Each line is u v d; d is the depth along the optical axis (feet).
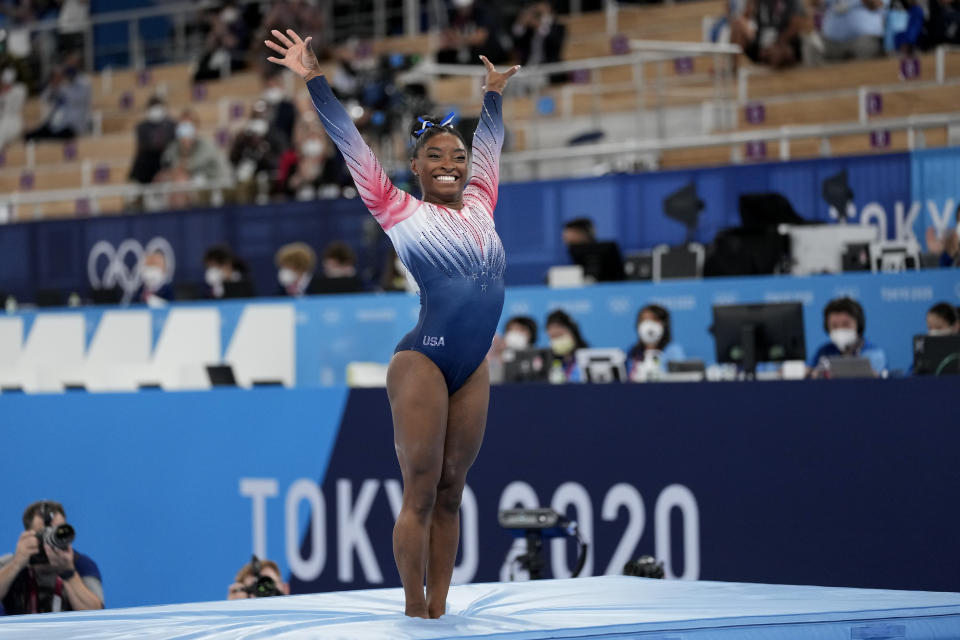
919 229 90.63
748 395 62.08
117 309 107.86
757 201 93.35
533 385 67.31
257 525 73.26
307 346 99.19
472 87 145.07
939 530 57.41
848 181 93.15
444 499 42.55
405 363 40.96
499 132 46.68
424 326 41.06
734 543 62.03
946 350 66.33
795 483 60.90
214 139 157.99
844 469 59.72
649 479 64.23
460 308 40.86
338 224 112.98
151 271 119.55
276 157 136.15
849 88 117.91
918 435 58.23
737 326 73.51
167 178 141.90
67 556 59.98
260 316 98.63
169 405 75.97
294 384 99.09
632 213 100.37
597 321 89.71
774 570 61.11
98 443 77.56
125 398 77.00
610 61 122.31
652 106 133.18
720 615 39.83
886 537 58.75
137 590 76.13
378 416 70.13
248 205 117.29
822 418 60.44
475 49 142.41
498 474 67.97
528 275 104.17
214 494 74.54
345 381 97.71
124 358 105.29
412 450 40.37
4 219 147.84
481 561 68.03
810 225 92.22
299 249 109.50
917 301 81.00
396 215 41.22
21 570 59.67
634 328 88.43
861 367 69.21
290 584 72.23
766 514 61.41
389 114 121.70
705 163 122.11
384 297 96.37
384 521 69.46
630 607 42.39
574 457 66.03
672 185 98.99
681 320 87.20
